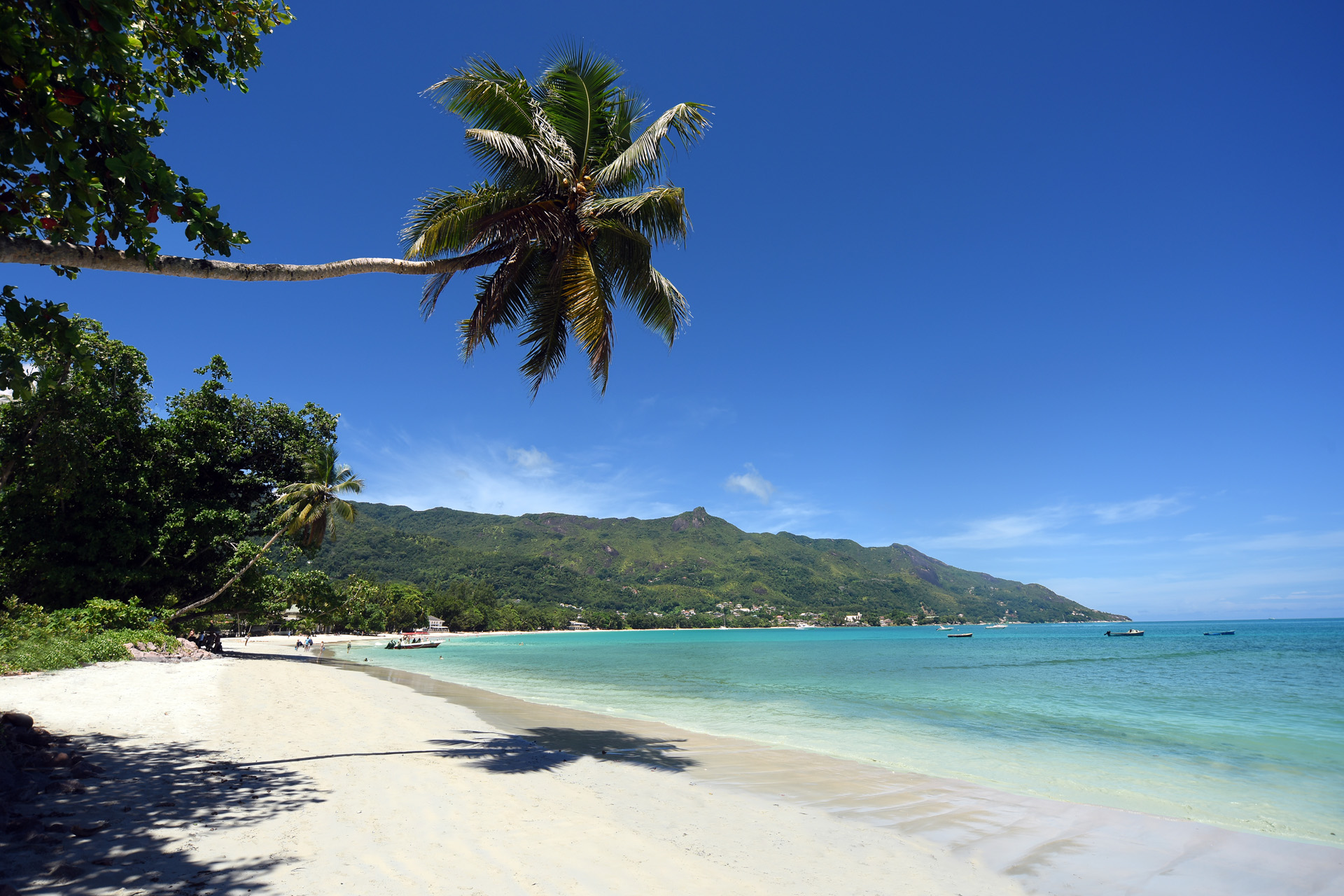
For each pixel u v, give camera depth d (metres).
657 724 14.36
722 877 4.85
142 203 4.65
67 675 15.47
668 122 9.85
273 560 33.59
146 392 28.72
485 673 33.09
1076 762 10.98
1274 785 9.36
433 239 8.98
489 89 9.44
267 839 4.90
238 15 6.16
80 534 26.66
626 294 11.39
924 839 6.19
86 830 4.65
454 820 5.82
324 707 13.68
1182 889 5.13
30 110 4.01
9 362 4.94
